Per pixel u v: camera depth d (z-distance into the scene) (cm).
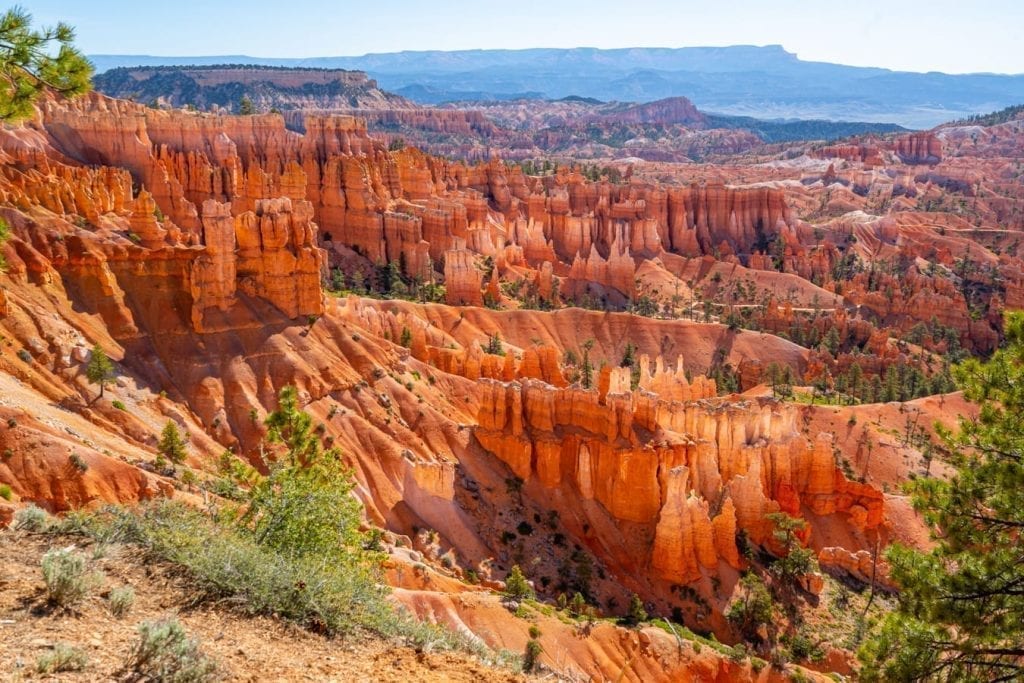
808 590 7950
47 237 7481
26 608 1700
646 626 6512
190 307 8106
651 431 8669
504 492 8169
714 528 8038
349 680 1738
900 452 10844
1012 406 2636
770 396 10712
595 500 8369
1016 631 2475
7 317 6700
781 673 6359
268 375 8144
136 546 2169
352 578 2475
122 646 1628
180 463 6388
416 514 7569
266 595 2023
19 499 4366
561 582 7456
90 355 7056
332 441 7675
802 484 9225
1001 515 2598
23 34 2380
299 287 8831
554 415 8694
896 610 2752
